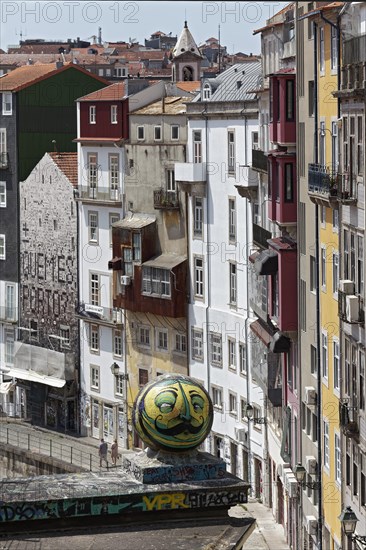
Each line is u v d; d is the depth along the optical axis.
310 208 97.81
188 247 148.25
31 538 29.75
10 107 177.88
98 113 161.25
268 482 125.62
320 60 92.25
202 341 146.12
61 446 159.00
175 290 148.88
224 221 140.62
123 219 157.50
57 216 170.38
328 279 91.56
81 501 30.23
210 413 32.59
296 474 97.69
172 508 30.42
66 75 179.88
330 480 90.88
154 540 29.64
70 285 168.62
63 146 180.12
